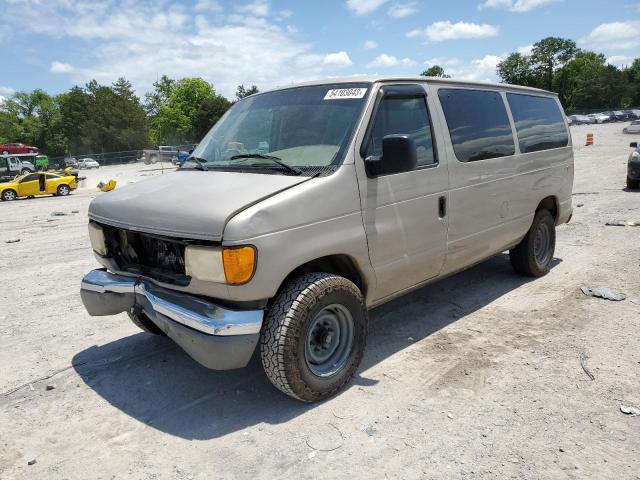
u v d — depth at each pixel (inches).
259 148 154.5
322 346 136.8
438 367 154.9
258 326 121.4
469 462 111.3
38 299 241.6
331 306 134.4
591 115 2827.3
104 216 146.9
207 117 3368.6
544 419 125.7
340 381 139.0
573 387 139.8
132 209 137.4
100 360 170.1
